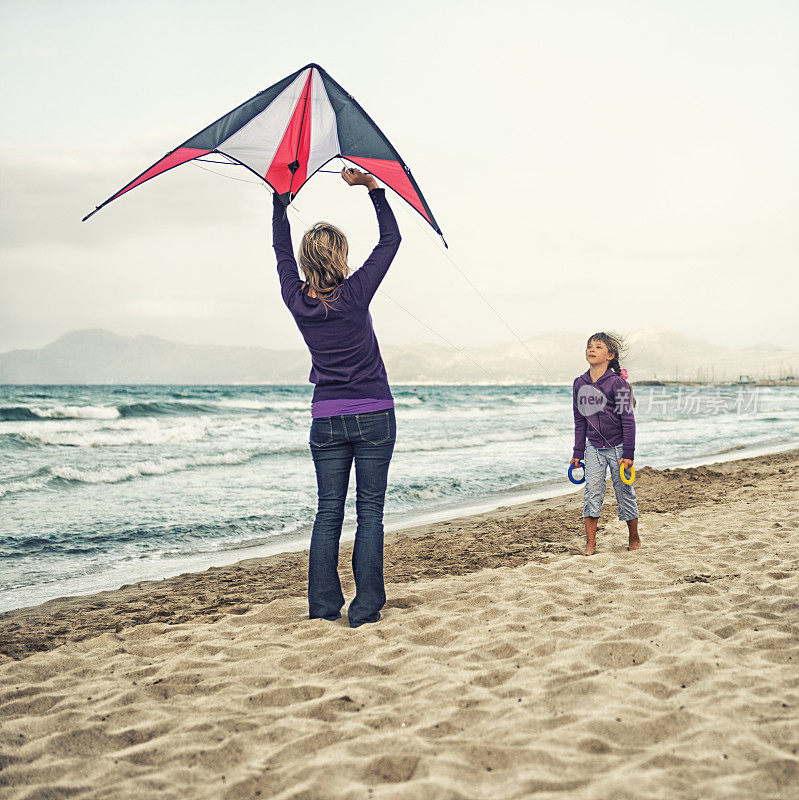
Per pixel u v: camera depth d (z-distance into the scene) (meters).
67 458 13.79
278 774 1.83
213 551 6.52
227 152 3.14
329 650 2.97
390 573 4.85
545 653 2.79
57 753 2.07
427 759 1.83
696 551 4.86
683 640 2.77
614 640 2.80
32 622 4.00
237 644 3.18
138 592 4.83
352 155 3.09
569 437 19.86
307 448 15.59
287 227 3.44
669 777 1.68
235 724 2.22
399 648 2.90
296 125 3.12
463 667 2.64
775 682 2.30
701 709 2.07
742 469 10.99
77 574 5.64
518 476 11.58
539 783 1.68
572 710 2.15
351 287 3.11
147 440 17.28
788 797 1.58
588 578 4.18
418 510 8.63
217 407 30.12
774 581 3.77
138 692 2.55
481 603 3.70
